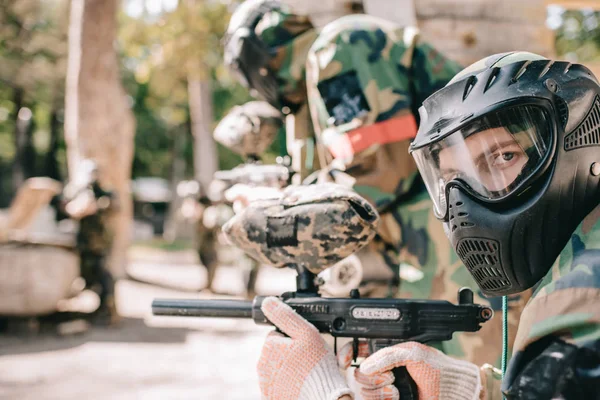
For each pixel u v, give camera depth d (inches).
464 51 163.3
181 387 226.2
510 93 50.6
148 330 341.1
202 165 869.2
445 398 59.8
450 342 94.9
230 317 64.3
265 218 65.6
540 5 173.2
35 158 1301.7
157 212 1624.0
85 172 344.5
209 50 753.6
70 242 342.3
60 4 979.9
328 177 102.4
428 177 57.2
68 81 464.8
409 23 143.3
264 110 152.3
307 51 113.1
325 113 102.8
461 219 52.7
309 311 62.4
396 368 60.9
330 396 55.9
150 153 1413.6
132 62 1175.6
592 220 49.3
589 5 200.8
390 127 99.2
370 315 61.7
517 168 50.9
